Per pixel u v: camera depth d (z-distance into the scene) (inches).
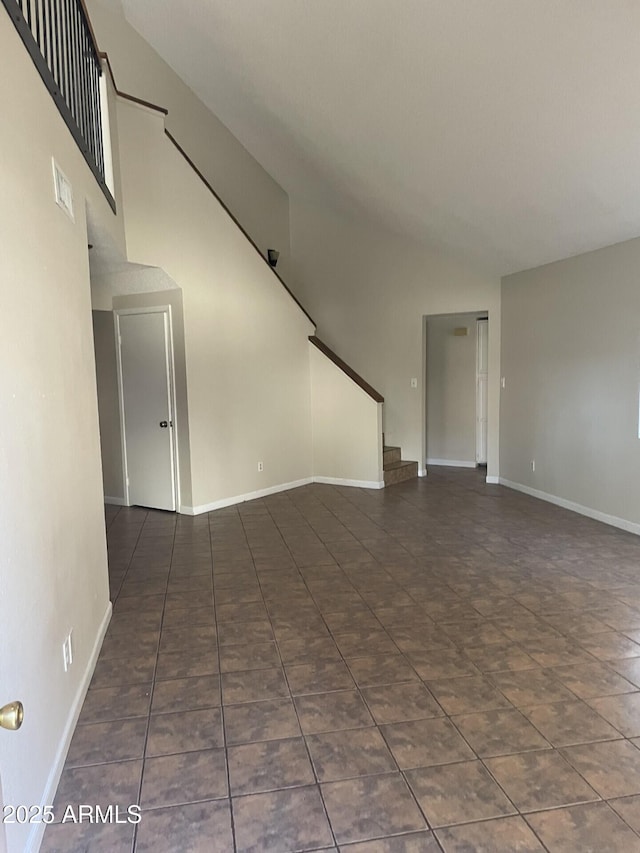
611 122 114.0
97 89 132.6
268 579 135.6
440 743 75.2
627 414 168.4
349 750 74.0
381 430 237.9
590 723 79.1
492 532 172.9
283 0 125.0
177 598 124.6
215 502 203.9
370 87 139.1
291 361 237.8
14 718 38.9
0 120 58.6
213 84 213.3
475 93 122.2
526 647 101.0
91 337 104.7
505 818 62.4
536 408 216.2
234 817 63.0
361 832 60.7
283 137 215.0
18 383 60.7
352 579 135.1
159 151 171.9
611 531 171.6
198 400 194.1
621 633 105.8
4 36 61.1
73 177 94.2
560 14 93.3
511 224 182.2
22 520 59.3
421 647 101.4
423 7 104.0
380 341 269.3
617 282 169.9
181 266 182.5
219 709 83.4
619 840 59.3
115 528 180.2
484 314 256.2
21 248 64.2
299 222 287.3
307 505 210.1
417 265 256.2
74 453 86.3
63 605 75.5
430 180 175.5
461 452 294.8
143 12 193.6
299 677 92.0
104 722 80.4
